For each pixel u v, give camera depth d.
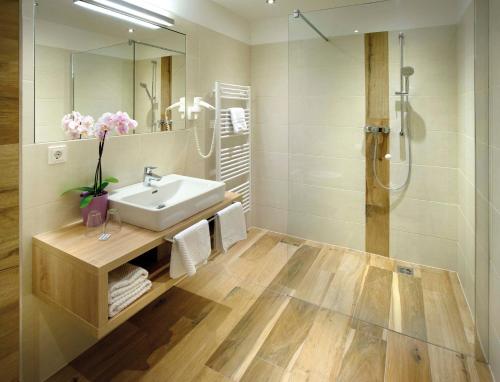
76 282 1.31
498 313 1.52
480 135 1.78
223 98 2.79
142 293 1.48
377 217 2.77
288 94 2.98
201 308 2.13
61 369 1.64
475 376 1.58
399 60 2.46
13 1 1.07
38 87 1.44
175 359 1.70
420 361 1.68
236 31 2.92
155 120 2.12
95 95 1.71
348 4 2.63
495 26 1.57
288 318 2.04
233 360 1.69
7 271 1.13
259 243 3.14
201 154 2.57
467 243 2.18
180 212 1.65
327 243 3.00
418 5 2.33
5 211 1.10
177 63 2.26
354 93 2.67
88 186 1.70
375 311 2.11
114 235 1.50
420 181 2.57
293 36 2.79
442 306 2.15
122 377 1.59
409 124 2.53
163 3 2.10
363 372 1.61
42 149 1.47
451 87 2.35
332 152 2.85
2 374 1.15
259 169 3.36
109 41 1.76
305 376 1.58
